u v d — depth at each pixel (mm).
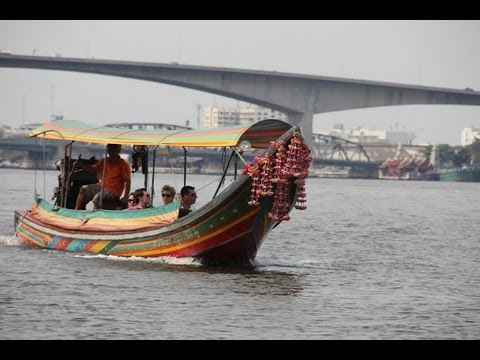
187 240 33906
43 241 38594
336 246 45375
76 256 36000
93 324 25891
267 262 37594
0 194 85062
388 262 39562
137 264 34375
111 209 36688
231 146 32594
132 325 25891
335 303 29406
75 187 38875
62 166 38594
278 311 27984
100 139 36344
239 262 34625
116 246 35656
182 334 25266
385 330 26375
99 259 35375
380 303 29734
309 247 44531
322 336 25578
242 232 33594
